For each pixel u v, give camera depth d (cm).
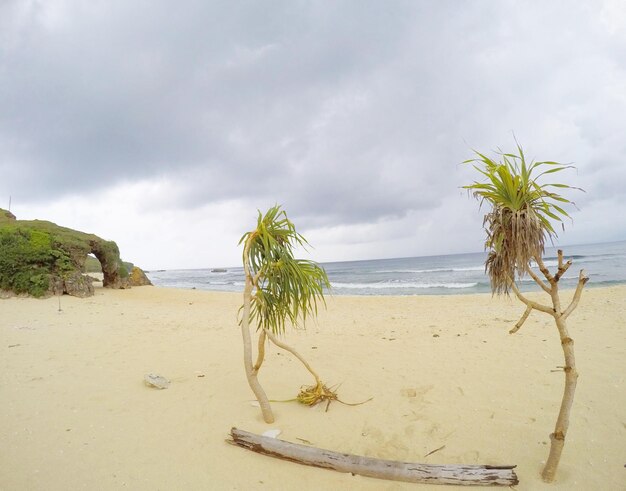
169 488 336
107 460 376
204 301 1888
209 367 673
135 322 1125
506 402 488
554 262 4200
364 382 584
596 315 988
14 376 600
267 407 456
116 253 2295
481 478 332
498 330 895
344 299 1947
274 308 489
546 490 323
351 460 356
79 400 515
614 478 333
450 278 3741
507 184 326
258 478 350
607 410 447
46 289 1636
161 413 480
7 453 383
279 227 493
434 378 585
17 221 2073
